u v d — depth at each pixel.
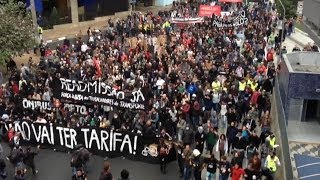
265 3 47.53
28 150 15.73
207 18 34.78
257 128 18.89
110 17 45.25
